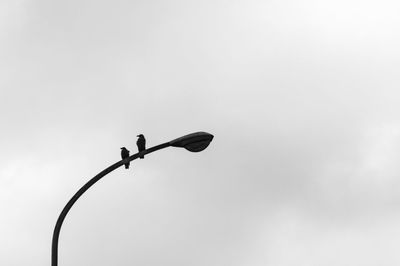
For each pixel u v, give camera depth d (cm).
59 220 2856
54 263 2828
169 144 2952
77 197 2883
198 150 2972
